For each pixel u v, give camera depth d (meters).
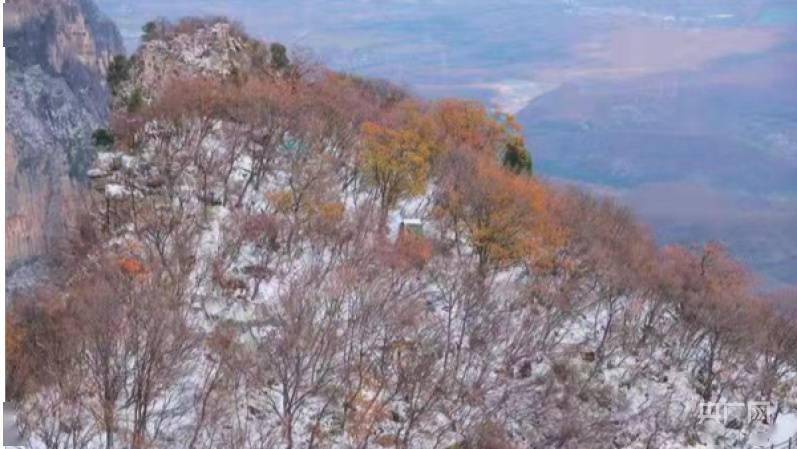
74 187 99.69
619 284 110.00
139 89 124.50
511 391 92.94
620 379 101.56
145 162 108.94
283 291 94.38
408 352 91.19
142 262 91.50
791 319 116.44
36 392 76.19
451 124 134.75
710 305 110.69
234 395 82.56
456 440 85.62
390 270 99.12
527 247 106.94
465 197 110.25
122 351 81.00
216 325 89.38
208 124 116.75
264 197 108.69
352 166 117.50
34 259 89.31
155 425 78.31
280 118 119.94
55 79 105.19
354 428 83.62
